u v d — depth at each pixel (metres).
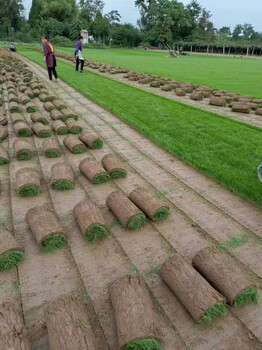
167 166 5.48
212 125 7.74
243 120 8.44
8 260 3.12
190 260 3.21
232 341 2.39
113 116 8.81
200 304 2.49
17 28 77.38
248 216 3.97
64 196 4.48
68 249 3.40
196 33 82.81
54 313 2.38
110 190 4.65
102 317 2.60
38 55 31.77
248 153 5.89
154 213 3.78
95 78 15.70
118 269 3.12
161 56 44.47
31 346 2.38
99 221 3.51
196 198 4.41
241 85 15.38
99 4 87.19
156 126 7.59
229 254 3.29
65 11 74.62
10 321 2.34
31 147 6.01
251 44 75.06
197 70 23.17
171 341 2.39
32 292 2.85
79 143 6.05
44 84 13.95
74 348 2.14
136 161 5.70
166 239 3.56
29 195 4.46
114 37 78.81
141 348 2.21
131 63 27.12
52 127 7.39
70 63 23.61
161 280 2.97
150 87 13.67
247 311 2.64
